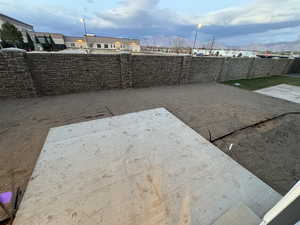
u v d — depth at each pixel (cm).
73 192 148
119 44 4247
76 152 204
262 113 393
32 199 140
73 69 483
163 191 153
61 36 3972
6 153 210
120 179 165
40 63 432
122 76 569
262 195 153
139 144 227
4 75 399
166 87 649
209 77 787
